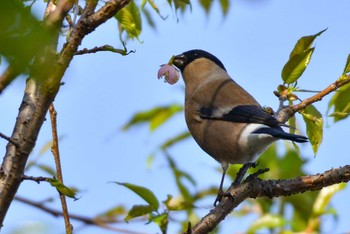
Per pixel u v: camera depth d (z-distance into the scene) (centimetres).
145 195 789
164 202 802
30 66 262
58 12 573
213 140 1118
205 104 1161
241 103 1125
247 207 1040
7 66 257
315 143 871
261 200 1043
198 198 1055
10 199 577
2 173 657
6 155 675
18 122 694
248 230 998
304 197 1019
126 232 868
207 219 786
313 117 868
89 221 876
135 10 865
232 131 1081
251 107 1101
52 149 704
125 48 579
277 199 1040
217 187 1074
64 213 661
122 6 549
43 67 269
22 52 249
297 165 1086
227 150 1089
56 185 590
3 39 245
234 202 810
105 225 870
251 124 1072
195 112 1166
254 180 823
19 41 247
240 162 1097
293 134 923
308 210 1009
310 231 996
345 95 867
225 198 812
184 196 1052
